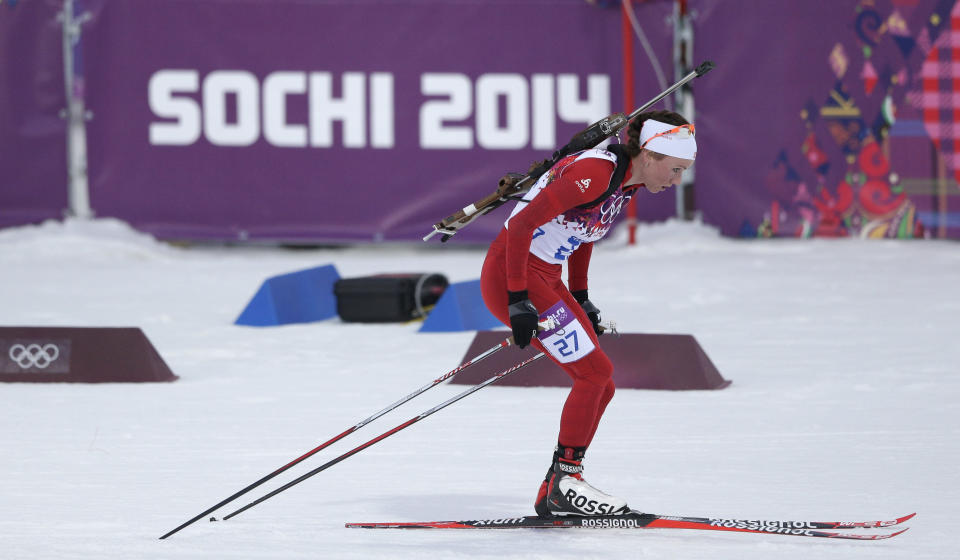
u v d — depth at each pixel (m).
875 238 57.03
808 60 56.47
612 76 57.12
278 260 56.72
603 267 50.88
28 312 39.41
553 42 57.06
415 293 38.38
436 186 57.94
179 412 23.86
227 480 18.25
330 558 13.84
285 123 58.09
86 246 56.19
